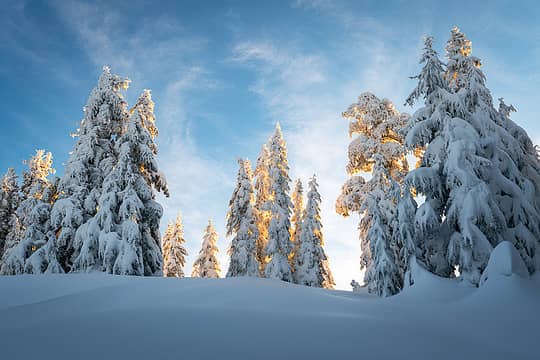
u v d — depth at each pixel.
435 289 10.65
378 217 14.55
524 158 16.08
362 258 22.62
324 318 7.29
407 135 14.80
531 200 13.99
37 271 20.58
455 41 17.92
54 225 21.50
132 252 19.59
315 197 32.25
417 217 12.78
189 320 6.90
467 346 6.09
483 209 11.59
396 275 13.50
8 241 30.64
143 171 24.22
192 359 4.73
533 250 12.56
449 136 13.37
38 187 29.11
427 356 5.28
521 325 7.22
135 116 23.98
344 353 5.14
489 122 15.27
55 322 6.83
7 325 7.16
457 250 11.87
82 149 23.61
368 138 24.61
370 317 7.79
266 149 34.59
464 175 12.11
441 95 14.89
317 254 30.39
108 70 25.98
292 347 5.31
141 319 7.00
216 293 10.08
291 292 10.70
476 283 10.77
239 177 32.28
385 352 5.30
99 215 20.64
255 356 4.88
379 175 22.39
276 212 30.03
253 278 13.21
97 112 25.12
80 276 13.73
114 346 5.26
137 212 21.05
